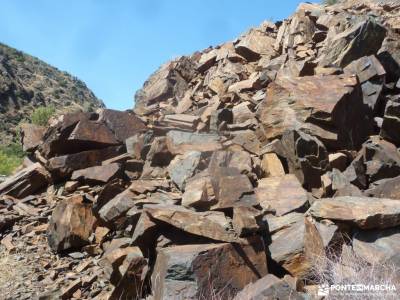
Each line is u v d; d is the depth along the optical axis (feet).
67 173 33.88
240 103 41.63
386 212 20.51
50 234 26.96
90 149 36.29
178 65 59.82
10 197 33.47
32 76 295.69
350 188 25.73
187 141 33.27
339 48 39.86
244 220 20.51
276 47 53.36
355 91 31.53
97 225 27.61
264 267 20.04
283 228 22.03
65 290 21.84
